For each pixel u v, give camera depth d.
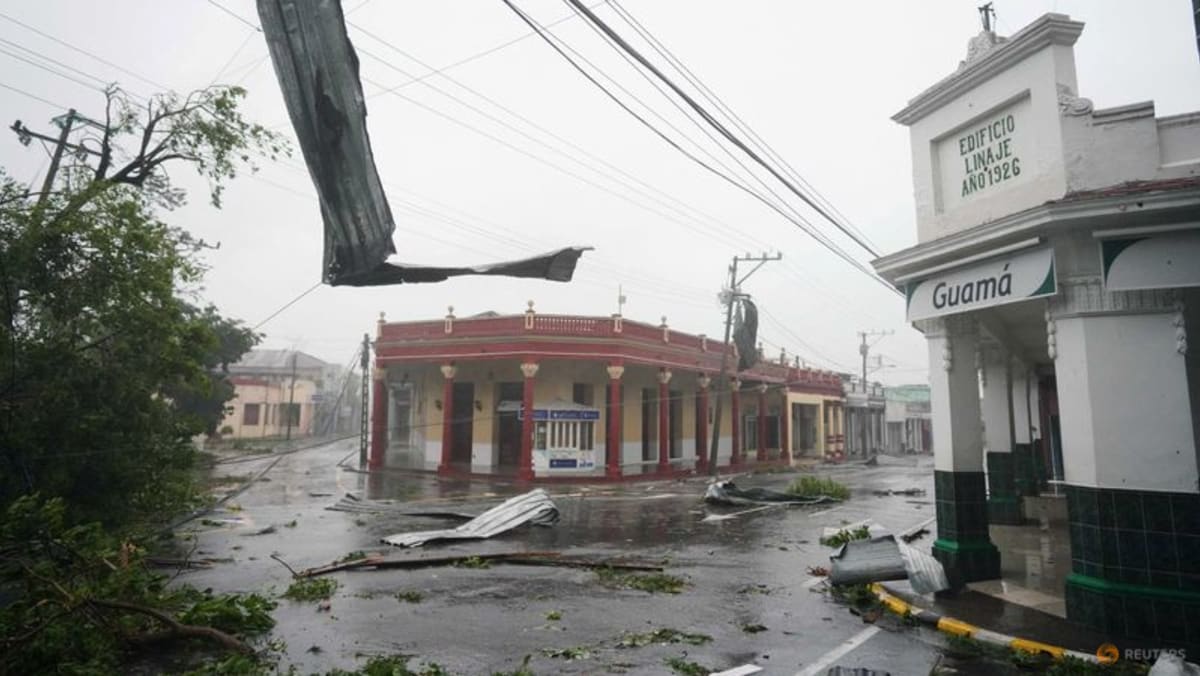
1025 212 7.11
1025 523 14.02
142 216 11.12
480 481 25.38
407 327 29.50
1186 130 6.73
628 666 5.86
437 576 9.58
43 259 10.10
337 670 5.57
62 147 15.17
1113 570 6.62
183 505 12.74
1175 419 6.48
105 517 10.62
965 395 9.11
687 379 35.09
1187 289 6.65
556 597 8.38
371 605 7.91
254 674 5.48
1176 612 6.26
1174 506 6.41
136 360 11.02
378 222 5.21
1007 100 7.96
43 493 9.70
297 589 8.39
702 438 32.53
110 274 10.47
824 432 48.28
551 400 28.11
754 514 16.91
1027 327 11.79
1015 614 7.27
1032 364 15.60
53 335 10.41
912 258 8.98
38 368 10.02
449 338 27.91
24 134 14.92
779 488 24.30
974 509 8.98
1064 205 6.75
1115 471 6.69
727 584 9.21
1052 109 7.36
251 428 54.19
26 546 7.17
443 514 15.81
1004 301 7.70
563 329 26.69
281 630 6.87
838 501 19.69
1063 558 10.34
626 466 30.11
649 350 28.98
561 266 6.12
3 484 9.71
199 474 25.98
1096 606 6.65
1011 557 10.41
